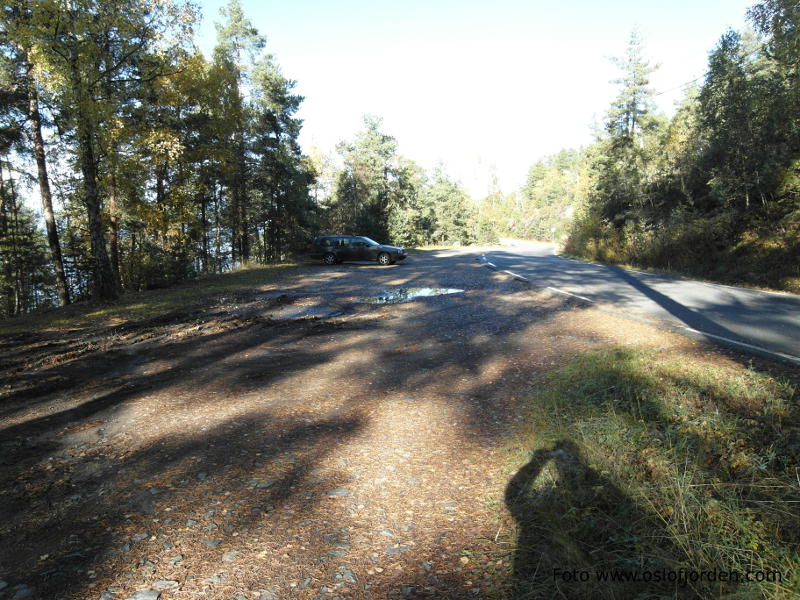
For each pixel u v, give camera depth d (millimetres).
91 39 12672
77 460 3883
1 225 26594
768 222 15344
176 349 8016
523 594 2158
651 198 24594
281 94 29922
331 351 7637
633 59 38188
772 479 2707
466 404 4973
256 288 16219
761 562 2121
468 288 14633
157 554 2564
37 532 2828
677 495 2656
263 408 5039
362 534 2750
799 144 15328
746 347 5855
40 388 5984
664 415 3871
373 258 25609
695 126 21438
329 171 54906
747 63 18281
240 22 28500
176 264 18672
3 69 16016
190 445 4109
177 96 19562
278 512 2994
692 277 15914
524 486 3148
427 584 2291
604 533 2533
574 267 20812
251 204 31375
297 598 2213
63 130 17438
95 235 13695
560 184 93562
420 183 66812
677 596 2012
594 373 5078
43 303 31531
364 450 3943
